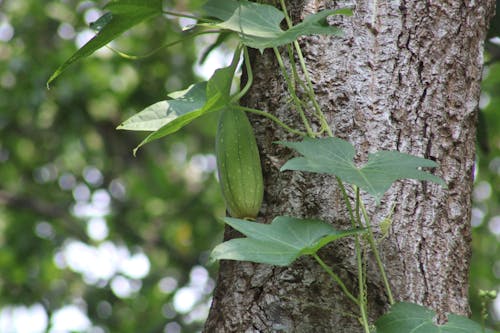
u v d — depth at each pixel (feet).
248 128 6.33
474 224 15.42
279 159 6.35
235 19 6.27
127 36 16.67
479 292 6.06
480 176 14.79
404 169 5.99
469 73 6.45
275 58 6.43
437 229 6.29
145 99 16.58
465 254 6.35
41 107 16.19
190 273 16.08
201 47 16.72
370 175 5.97
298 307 6.20
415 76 6.37
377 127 6.32
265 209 6.34
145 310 16.06
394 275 6.23
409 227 6.27
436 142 6.35
